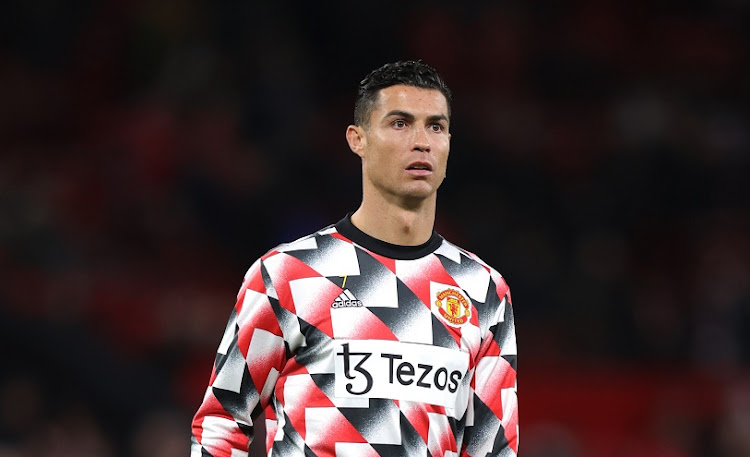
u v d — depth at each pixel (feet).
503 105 143.95
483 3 151.53
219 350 39.75
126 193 122.93
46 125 138.92
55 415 90.43
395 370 37.14
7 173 124.57
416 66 39.42
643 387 104.42
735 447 100.42
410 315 38.04
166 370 101.45
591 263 121.70
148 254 118.32
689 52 156.87
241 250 123.03
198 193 124.16
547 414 102.99
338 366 37.19
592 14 156.66
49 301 105.29
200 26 143.13
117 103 140.26
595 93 150.20
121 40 142.92
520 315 113.29
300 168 129.80
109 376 95.61
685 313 118.83
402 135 38.65
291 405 37.70
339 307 37.88
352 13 147.13
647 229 131.44
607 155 139.74
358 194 128.47
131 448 92.48
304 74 144.66
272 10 145.59
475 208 126.52
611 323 112.98
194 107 134.00
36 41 143.74
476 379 39.22
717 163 138.72
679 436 101.81
